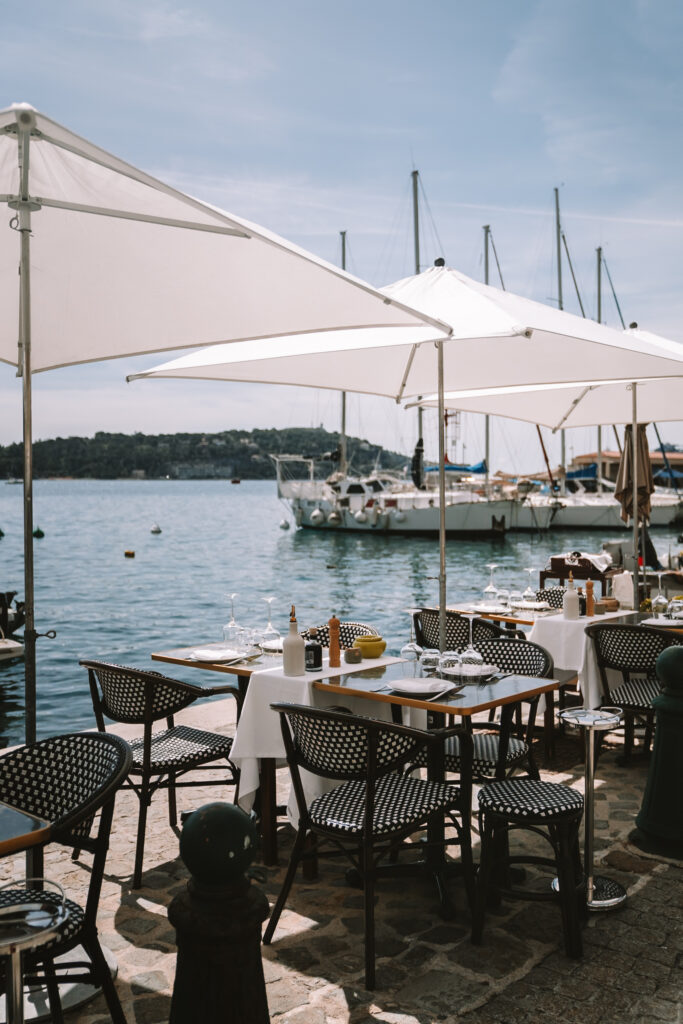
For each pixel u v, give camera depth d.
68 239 3.15
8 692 10.47
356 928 3.50
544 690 4.11
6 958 2.34
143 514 70.12
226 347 5.01
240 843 2.03
